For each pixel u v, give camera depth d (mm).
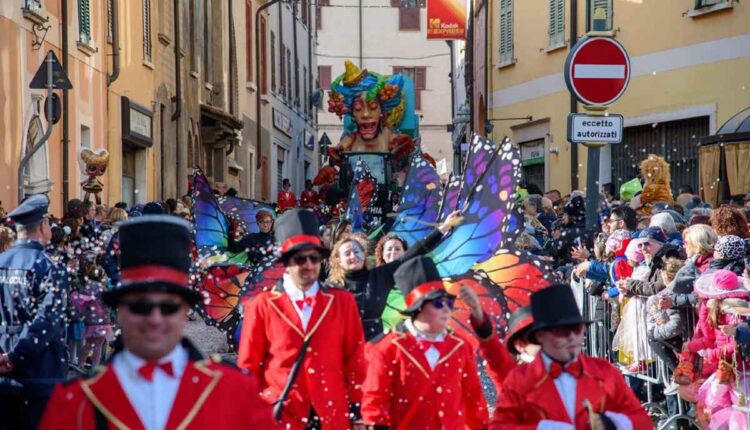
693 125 30109
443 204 12625
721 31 28719
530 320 7406
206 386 5250
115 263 14219
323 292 8766
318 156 81688
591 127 15344
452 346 8328
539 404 6855
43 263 9891
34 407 9805
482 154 11773
